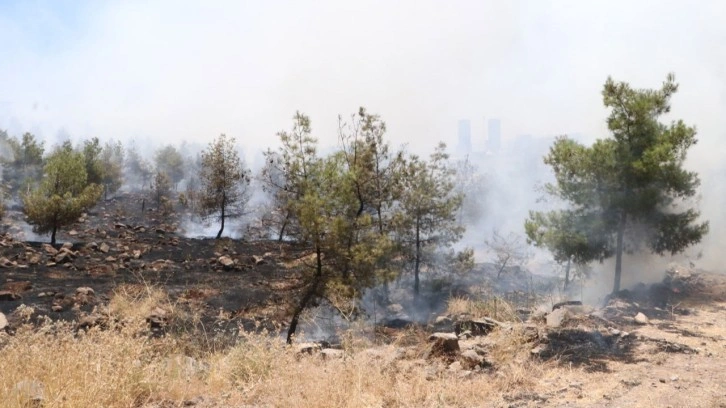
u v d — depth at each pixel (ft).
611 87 40.70
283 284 63.77
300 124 42.78
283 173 43.68
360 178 51.78
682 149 39.96
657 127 40.40
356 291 40.14
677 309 33.78
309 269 41.16
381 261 43.62
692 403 16.08
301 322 42.04
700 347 24.21
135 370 15.76
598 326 27.40
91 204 98.89
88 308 48.67
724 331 27.89
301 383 16.10
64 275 67.51
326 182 41.88
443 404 15.11
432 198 59.00
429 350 21.52
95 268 73.41
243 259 86.02
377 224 54.60
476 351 22.71
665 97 40.55
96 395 13.64
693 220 40.52
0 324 38.27
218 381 17.16
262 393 16.02
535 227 43.29
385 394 15.83
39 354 14.82
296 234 41.83
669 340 25.02
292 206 41.78
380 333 35.42
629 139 40.47
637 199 38.19
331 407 14.37
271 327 44.01
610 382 18.54
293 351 19.86
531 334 25.41
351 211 43.60
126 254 87.61
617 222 39.99
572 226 41.63
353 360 18.31
